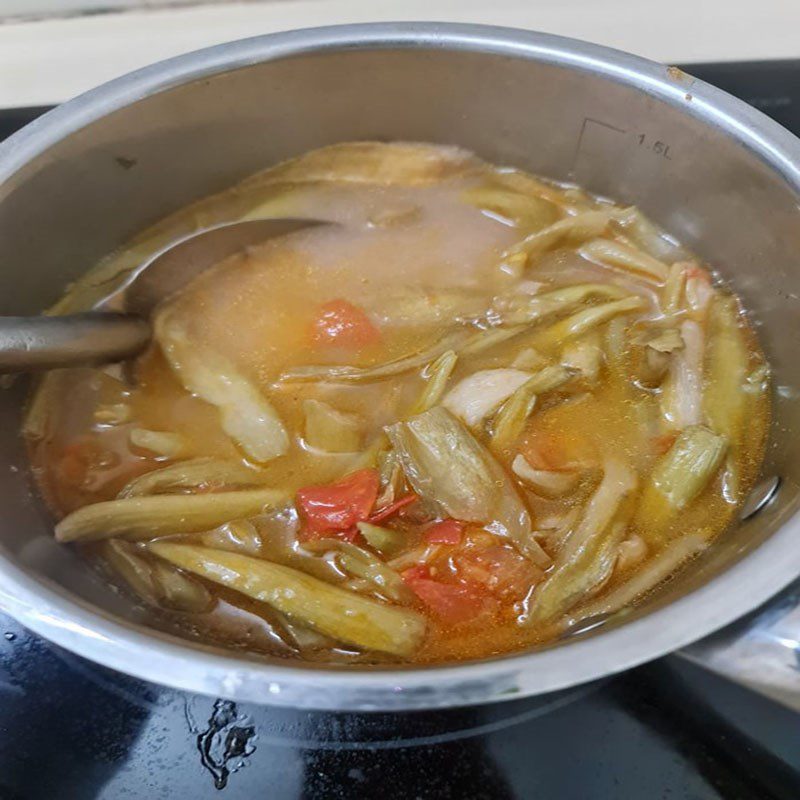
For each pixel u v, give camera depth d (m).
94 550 0.18
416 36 0.21
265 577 0.17
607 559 0.18
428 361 0.21
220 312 0.23
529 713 0.16
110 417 0.21
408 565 0.18
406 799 0.15
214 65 0.21
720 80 0.24
